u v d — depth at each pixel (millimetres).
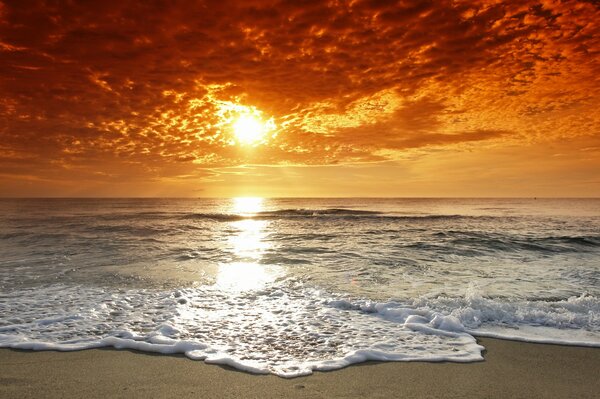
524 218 30719
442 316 5219
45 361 3811
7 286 7348
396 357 3994
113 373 3533
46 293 6789
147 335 4613
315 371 3633
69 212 38344
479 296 6309
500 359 3984
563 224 24656
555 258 11516
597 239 14883
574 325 5137
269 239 16109
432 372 3627
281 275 8727
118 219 27812
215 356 3965
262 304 6184
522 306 5988
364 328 5000
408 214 36750
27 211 40125
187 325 5062
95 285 7500
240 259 10945
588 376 3574
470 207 59531
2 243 13938
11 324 5008
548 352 4191
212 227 21859
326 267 9773
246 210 44750
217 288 7344
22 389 3191
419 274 8938
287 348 4250
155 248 13008
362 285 7754
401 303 6152
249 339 4543
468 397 3125
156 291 7043
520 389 3283
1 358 3871
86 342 4367
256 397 3086
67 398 3033
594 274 9000
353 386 3309
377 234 18062
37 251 11992
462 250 12836
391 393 3182
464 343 4445
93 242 14391
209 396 3098
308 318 5426
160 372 3568
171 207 56906
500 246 13727
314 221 27297
